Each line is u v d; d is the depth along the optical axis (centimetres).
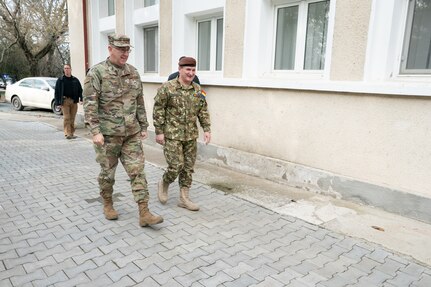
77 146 804
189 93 395
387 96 412
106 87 346
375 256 324
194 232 364
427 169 394
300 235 364
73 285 267
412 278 291
